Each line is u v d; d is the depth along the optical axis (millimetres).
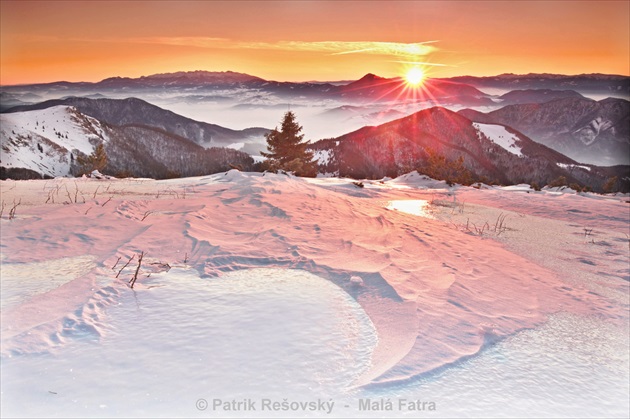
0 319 2865
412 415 2039
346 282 4121
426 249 6023
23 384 2127
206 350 2557
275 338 2768
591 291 4734
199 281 3969
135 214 7145
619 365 2846
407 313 3369
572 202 14961
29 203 7953
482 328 3262
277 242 5605
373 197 15031
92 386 2129
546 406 2236
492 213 11664
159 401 2031
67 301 3209
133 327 2855
